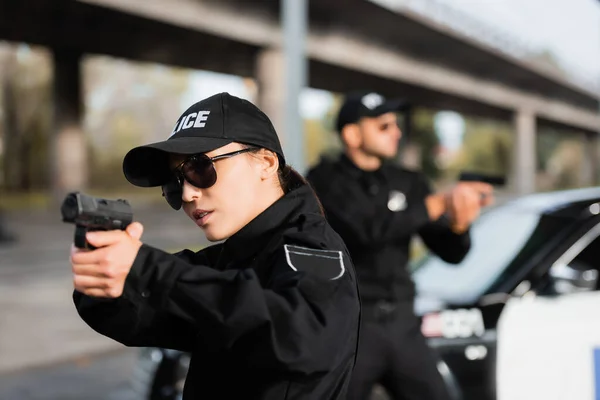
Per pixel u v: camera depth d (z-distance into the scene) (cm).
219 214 124
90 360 573
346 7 2312
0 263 1279
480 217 399
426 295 330
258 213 127
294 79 591
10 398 467
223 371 116
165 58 2541
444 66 3111
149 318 119
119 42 2261
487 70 3481
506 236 359
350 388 254
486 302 307
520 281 315
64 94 3002
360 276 259
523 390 294
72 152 3019
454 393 288
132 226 103
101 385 500
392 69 2772
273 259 120
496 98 3669
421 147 5578
